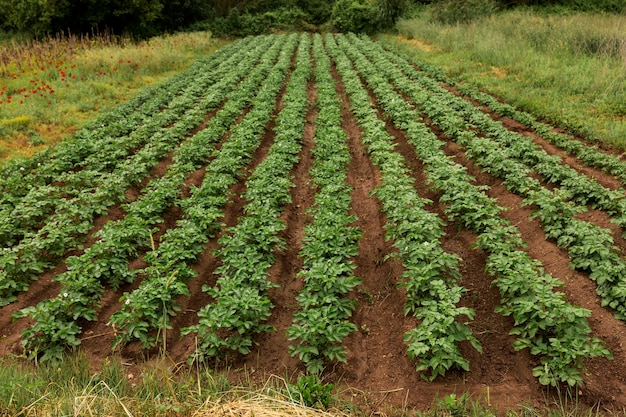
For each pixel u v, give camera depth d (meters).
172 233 7.14
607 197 8.06
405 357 5.38
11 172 9.88
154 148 10.87
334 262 6.35
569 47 18.41
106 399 4.42
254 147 11.35
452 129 11.59
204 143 11.46
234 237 6.95
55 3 27.45
